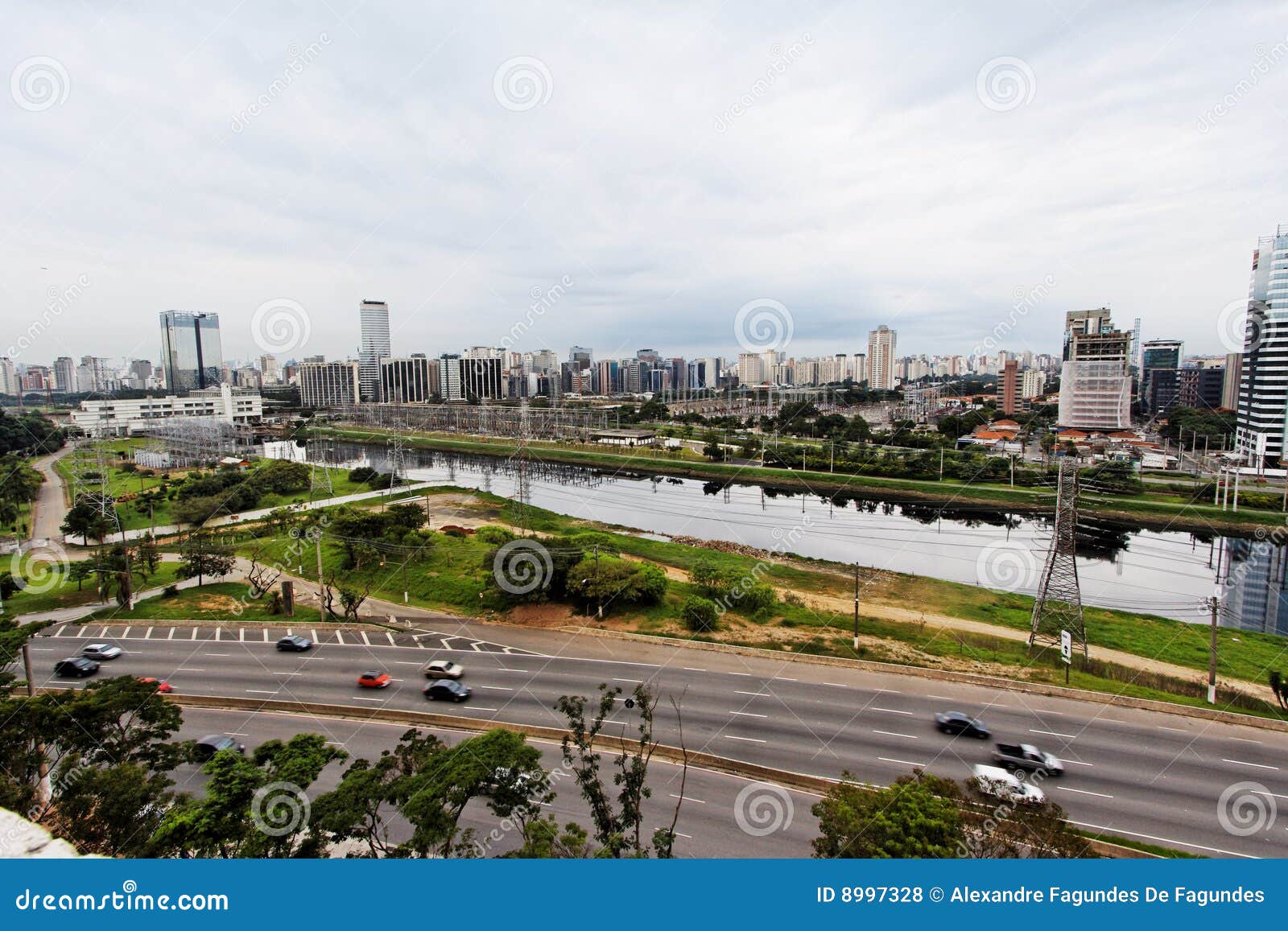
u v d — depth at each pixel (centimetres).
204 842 1809
